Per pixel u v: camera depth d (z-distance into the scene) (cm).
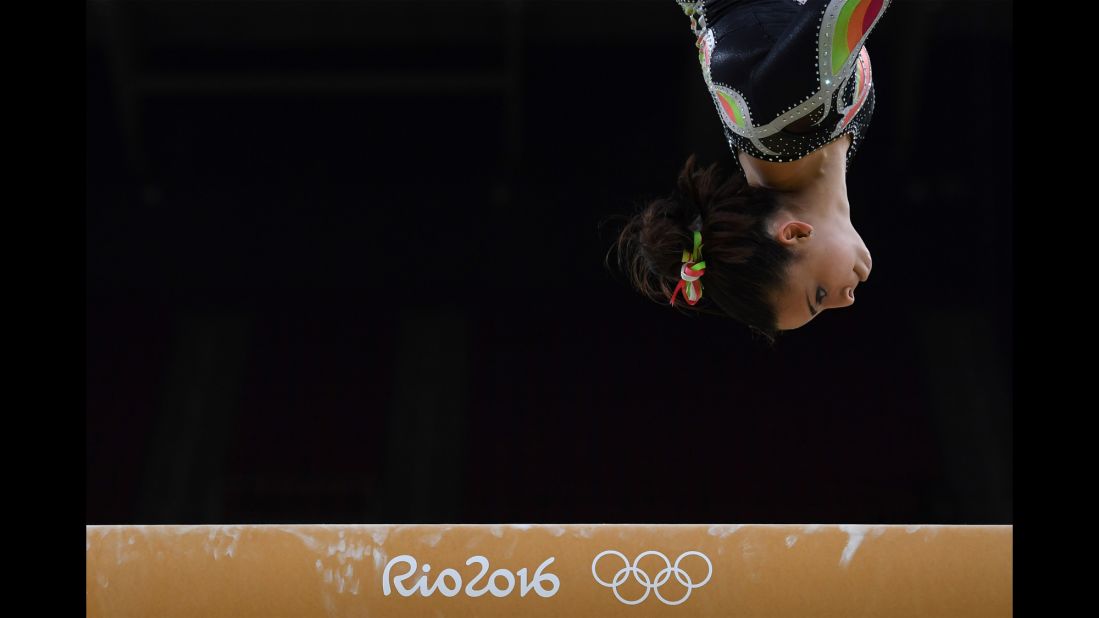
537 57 2306
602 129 2364
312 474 2284
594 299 2434
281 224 2423
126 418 2325
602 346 2423
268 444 2314
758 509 2292
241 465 2291
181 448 2298
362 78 2230
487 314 2425
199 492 2258
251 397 2352
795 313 703
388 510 2258
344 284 2433
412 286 2436
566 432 2344
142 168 2380
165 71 2211
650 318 2441
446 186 2428
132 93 2208
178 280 2412
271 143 2409
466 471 2295
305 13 2103
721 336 2431
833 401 2378
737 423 2369
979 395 2341
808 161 680
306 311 2417
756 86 658
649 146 2362
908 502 2273
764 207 690
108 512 2242
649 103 2345
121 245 2397
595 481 2311
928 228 2417
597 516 2278
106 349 2366
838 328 2428
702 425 2358
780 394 2397
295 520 2238
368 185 2434
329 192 2433
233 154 2405
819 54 639
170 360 2372
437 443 2319
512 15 2059
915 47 2180
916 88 2241
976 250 2408
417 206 2431
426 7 2105
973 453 2289
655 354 2422
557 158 2395
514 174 2417
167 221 2408
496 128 2409
